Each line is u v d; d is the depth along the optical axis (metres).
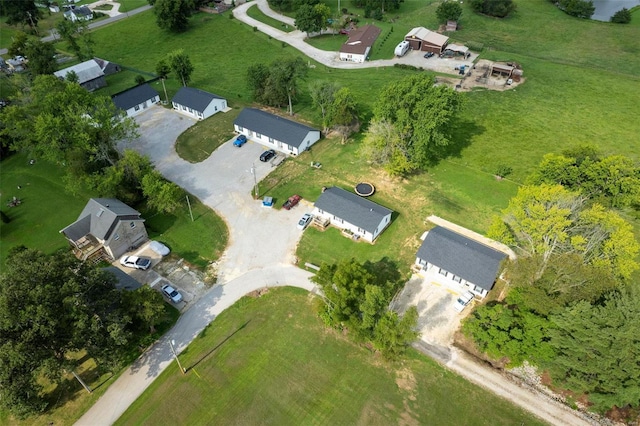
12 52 117.81
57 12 159.88
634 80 101.44
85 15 148.25
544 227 45.81
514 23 137.25
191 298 55.03
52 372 38.84
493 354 44.84
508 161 75.62
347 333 50.38
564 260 43.31
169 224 66.19
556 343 41.41
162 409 43.97
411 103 65.94
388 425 42.44
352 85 102.44
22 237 64.81
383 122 69.50
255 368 47.31
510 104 92.50
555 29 132.75
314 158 79.00
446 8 130.38
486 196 68.50
